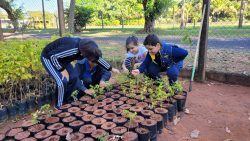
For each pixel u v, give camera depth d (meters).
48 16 37.09
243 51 8.27
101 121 2.86
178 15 37.09
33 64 3.97
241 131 3.16
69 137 2.54
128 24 35.22
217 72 5.20
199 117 3.56
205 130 3.19
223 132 3.14
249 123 3.37
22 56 3.90
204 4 4.79
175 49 3.88
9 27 24.84
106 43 11.65
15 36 16.98
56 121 2.90
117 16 34.81
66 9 21.42
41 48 4.25
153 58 4.02
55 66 3.37
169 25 31.78
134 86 4.00
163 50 3.82
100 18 34.81
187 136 3.03
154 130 2.80
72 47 3.22
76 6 21.33
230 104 4.01
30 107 3.98
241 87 4.85
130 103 3.41
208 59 6.89
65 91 3.74
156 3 17.53
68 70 3.84
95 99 3.57
